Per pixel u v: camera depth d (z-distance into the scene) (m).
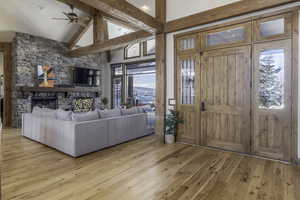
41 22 6.10
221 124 3.77
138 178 2.57
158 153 3.61
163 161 3.19
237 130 3.57
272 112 3.20
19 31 6.17
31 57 6.50
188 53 4.15
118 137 4.23
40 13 5.75
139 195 2.16
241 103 3.51
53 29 6.61
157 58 4.57
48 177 2.60
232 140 3.64
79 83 7.94
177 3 4.23
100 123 3.80
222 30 3.69
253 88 3.37
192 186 2.36
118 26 7.37
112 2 3.15
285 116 3.09
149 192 2.22
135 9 3.61
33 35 6.55
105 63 9.34
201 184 2.40
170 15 4.36
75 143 3.34
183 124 4.32
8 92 6.49
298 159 2.96
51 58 7.08
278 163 3.05
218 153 3.57
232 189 2.28
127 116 4.49
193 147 3.98
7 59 6.50
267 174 2.66
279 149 3.15
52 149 3.86
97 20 5.98
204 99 3.97
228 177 2.59
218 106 3.79
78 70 7.90
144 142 4.43
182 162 3.14
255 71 3.34
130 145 4.17
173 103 4.41
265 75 3.26
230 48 3.60
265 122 3.27
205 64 3.93
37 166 2.97
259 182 2.44
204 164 3.04
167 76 4.54
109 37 7.65
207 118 3.94
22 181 2.48
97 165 3.02
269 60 3.21
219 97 3.77
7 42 6.52
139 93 8.49
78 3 5.43
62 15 6.00
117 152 3.68
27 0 5.17
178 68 4.33
